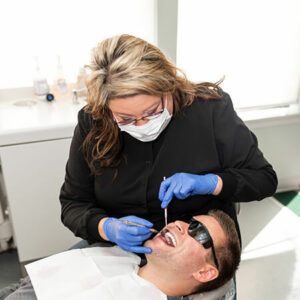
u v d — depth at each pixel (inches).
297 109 88.4
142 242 41.3
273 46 80.7
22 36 70.8
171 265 40.0
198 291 41.6
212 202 46.2
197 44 75.9
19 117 63.2
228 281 42.6
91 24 73.8
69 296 38.6
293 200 97.0
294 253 78.2
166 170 42.6
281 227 86.7
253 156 43.1
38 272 40.9
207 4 72.6
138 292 39.5
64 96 75.5
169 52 75.8
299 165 95.8
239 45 78.5
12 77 73.8
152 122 36.1
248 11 75.6
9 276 72.6
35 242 68.6
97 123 41.1
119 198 44.0
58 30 72.4
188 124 42.1
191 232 40.2
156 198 43.3
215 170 43.3
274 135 88.1
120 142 41.4
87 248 45.2
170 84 33.8
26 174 61.4
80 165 44.9
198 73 79.0
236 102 84.7
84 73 73.9
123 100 32.5
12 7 67.8
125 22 75.7
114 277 40.7
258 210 92.9
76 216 44.4
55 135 59.9
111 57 32.7
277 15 77.7
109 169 43.2
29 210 64.9
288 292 68.4
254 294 67.7
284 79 85.2
